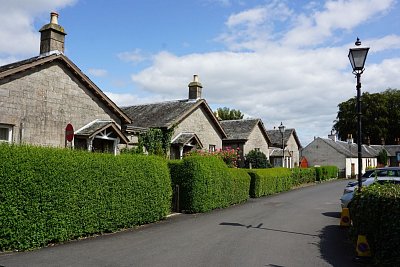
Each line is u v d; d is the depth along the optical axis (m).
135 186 11.75
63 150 9.58
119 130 18.88
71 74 17.59
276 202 20.30
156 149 22.47
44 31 17.16
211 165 16.50
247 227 11.91
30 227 8.38
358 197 8.90
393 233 6.62
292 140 50.28
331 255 8.20
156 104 29.16
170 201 15.00
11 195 8.04
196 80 28.61
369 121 69.44
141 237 10.09
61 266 6.98
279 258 7.88
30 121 15.64
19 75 15.27
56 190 9.00
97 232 10.45
